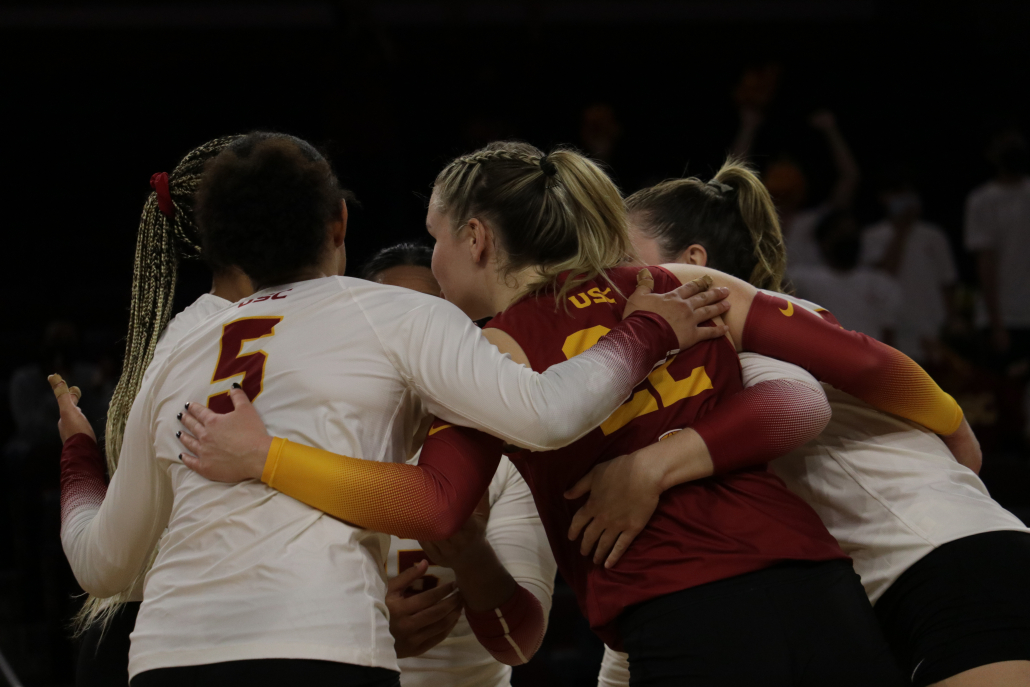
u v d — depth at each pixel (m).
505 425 2.45
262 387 2.53
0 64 13.29
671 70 13.77
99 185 13.53
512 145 3.09
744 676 2.45
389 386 2.56
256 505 2.42
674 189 3.69
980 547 2.82
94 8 13.47
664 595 2.57
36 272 13.30
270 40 13.52
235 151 2.74
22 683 7.29
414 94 12.73
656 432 2.71
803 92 13.78
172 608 2.38
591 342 2.74
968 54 13.95
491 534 3.28
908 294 10.18
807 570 2.59
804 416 2.71
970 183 13.57
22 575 8.55
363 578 2.41
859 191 12.75
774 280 3.73
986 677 2.65
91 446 3.18
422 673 3.21
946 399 3.04
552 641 6.74
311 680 2.25
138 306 3.30
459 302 3.00
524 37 13.36
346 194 2.92
